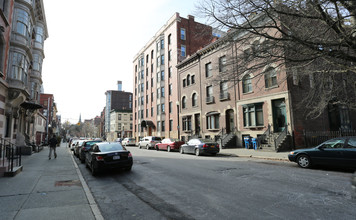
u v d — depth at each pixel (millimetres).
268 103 17844
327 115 18766
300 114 16562
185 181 7227
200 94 25859
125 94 78312
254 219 3891
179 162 12148
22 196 5445
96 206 4684
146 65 42969
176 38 32438
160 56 36688
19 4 15719
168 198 5410
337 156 8383
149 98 40469
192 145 17047
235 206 4625
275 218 3910
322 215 4004
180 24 33219
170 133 32594
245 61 9383
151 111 39438
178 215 4250
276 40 8891
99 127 99438
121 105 77125
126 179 7977
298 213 4129
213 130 23594
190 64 28172
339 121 19547
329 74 10016
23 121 21391
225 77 10312
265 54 9477
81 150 13719
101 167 8594
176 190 6133
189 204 4875
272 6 8180
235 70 9695
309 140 16047
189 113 27812
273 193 5520
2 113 13469
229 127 22172
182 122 29375
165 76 35000
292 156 9867
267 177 7520
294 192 5562
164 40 36250
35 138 31562
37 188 6273
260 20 9297
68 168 10250
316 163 8977
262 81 18516
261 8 8211
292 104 16234
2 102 13477
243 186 6320
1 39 12875
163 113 35000
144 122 38344
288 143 15883
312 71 9812
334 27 8250
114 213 4500
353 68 8773
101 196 5828
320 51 8344
